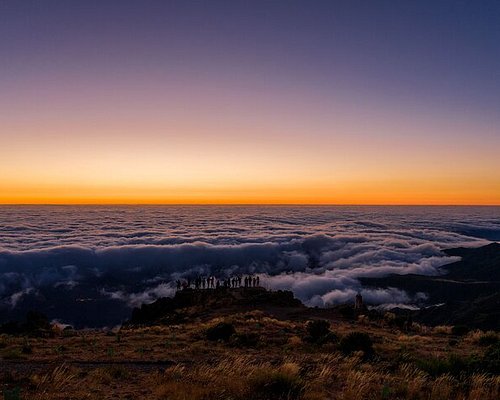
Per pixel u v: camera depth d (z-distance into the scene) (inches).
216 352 663.1
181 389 418.3
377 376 486.0
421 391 434.6
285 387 421.7
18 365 553.9
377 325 1181.7
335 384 463.2
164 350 682.2
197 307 1865.2
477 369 503.5
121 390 434.3
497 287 5022.1
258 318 1294.3
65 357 614.9
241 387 424.5
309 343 762.2
